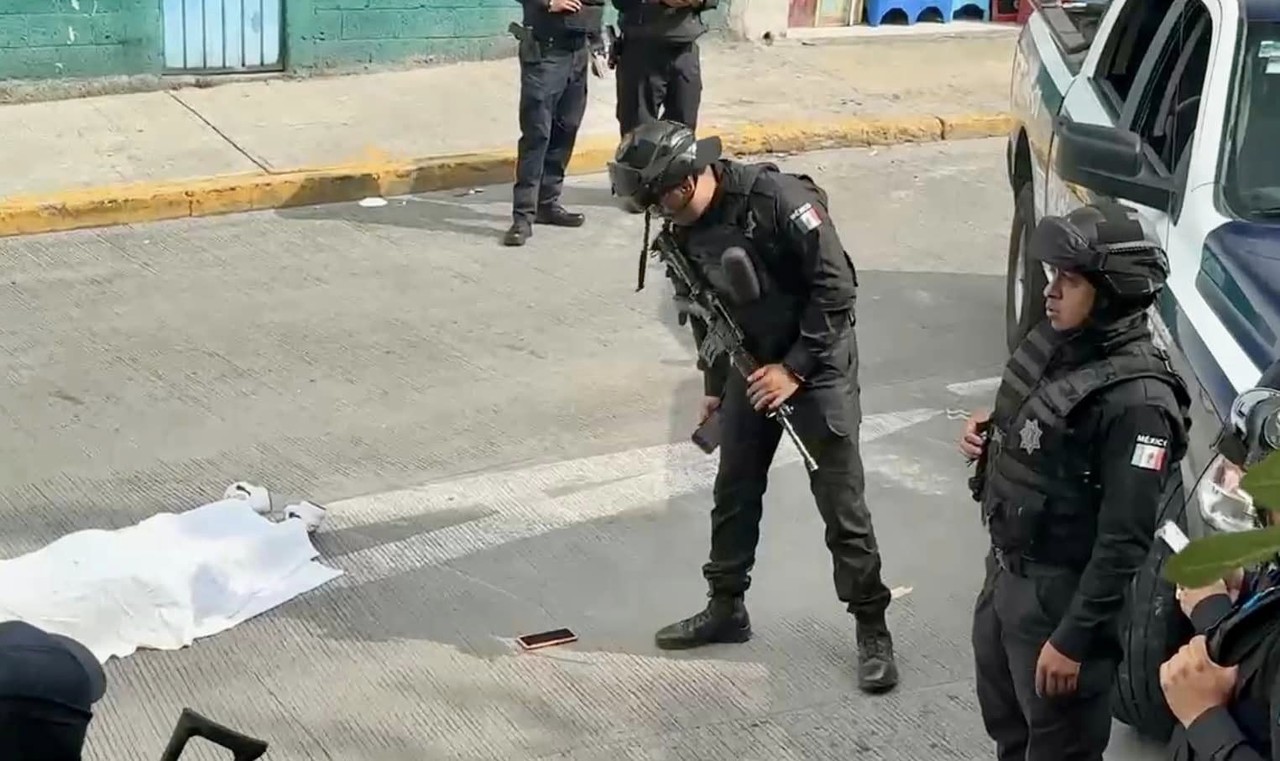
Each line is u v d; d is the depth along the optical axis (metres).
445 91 11.66
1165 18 5.98
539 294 8.30
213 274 8.46
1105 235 3.29
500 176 10.22
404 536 5.79
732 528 4.97
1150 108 5.83
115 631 5.00
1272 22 5.39
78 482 6.12
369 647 5.09
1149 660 4.18
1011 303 7.52
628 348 7.62
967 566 5.69
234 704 4.77
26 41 10.86
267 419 6.73
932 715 4.77
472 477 6.27
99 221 9.18
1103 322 3.35
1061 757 3.59
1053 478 3.44
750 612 5.34
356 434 6.62
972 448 3.79
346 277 8.45
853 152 11.14
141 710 4.72
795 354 4.53
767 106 11.63
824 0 13.53
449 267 8.67
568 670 4.98
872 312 8.19
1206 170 5.06
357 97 11.43
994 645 3.76
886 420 6.90
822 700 4.84
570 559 5.66
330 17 11.73
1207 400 4.23
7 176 9.52
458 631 5.19
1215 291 4.57
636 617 5.30
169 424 6.66
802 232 4.39
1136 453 3.31
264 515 5.82
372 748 4.57
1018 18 13.94
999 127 11.55
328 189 9.73
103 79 11.16
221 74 11.57
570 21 8.76
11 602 4.92
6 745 2.12
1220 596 2.74
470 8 12.17
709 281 4.55
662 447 6.58
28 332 7.57
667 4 8.76
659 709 4.78
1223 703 2.54
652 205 4.46
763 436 4.83
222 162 9.95
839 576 4.84
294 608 5.29
